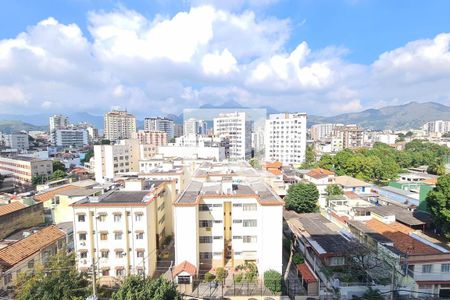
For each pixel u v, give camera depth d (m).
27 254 33.25
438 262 32.53
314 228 43.81
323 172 74.62
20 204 44.72
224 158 110.81
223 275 35.91
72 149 170.50
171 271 37.62
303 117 123.19
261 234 35.75
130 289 22.70
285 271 38.66
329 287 32.53
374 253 35.88
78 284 27.28
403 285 31.28
